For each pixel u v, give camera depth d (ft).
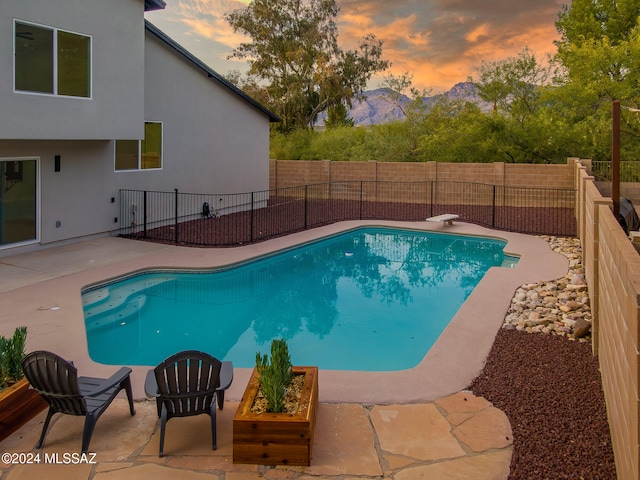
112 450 14.33
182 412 14.39
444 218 51.13
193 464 13.69
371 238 50.93
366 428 15.38
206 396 14.46
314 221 54.90
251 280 37.32
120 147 44.34
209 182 54.95
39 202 37.60
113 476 13.19
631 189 52.19
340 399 17.15
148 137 46.80
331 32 112.27
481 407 16.56
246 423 13.51
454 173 67.05
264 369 14.30
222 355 24.14
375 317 29.66
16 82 31.86
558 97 68.33
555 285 31.04
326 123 115.34
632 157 65.98
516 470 13.29
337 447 14.40
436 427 15.40
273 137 97.35
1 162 34.94
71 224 40.27
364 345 25.38
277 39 110.63
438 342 22.16
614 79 66.28
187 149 51.47
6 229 35.83
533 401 16.85
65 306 26.48
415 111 85.05
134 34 40.06
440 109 83.46
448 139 76.79
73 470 13.43
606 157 70.03
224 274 35.88
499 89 77.30
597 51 64.28
